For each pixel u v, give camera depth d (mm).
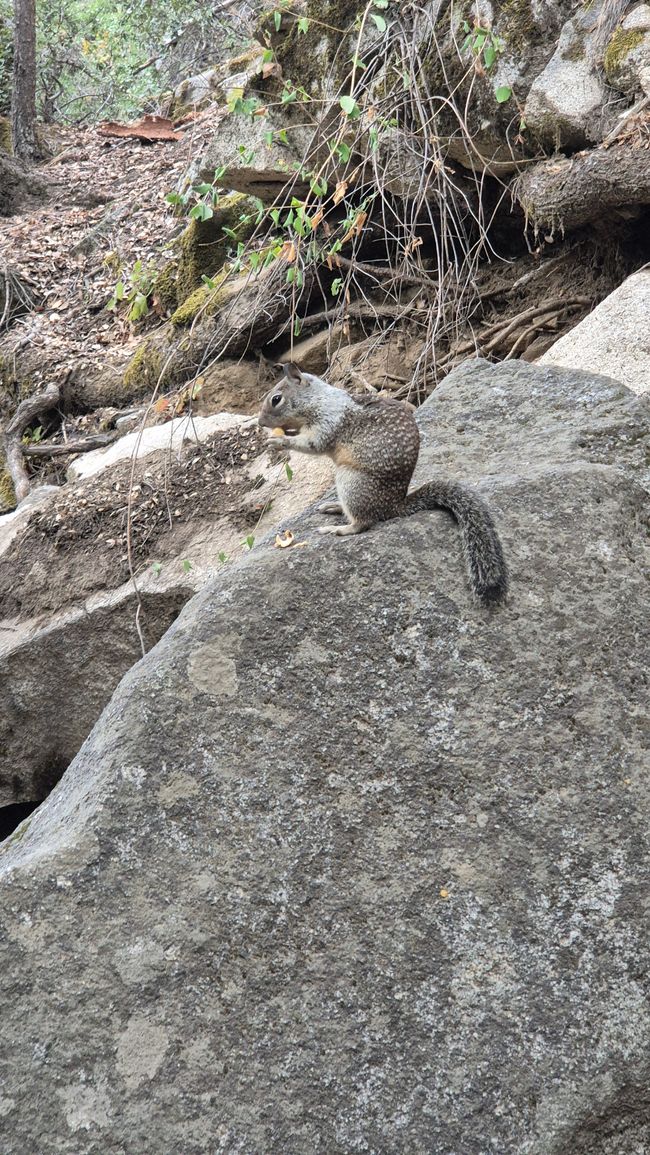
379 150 13805
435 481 7203
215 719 6535
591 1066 5797
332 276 15406
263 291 13547
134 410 16266
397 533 7059
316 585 6863
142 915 6070
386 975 6004
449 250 15055
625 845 6293
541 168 12844
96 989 5918
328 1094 5766
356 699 6621
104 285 19234
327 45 14422
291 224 11625
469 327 14172
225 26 27859
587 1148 5738
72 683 11875
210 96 24547
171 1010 5902
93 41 30531
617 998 5961
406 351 14500
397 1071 5805
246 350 15422
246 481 12508
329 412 7117
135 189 22062
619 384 9078
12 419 17172
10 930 6012
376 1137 5676
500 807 6375
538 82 12820
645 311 11258
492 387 9367
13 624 12547
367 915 6125
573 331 11656
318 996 5965
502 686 6668
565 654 6793
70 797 6664
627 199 12117
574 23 12805
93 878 6133
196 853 6230
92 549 12578
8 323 19266
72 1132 5664
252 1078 5793
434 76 13438
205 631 6766
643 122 12008
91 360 17547
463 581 6902
